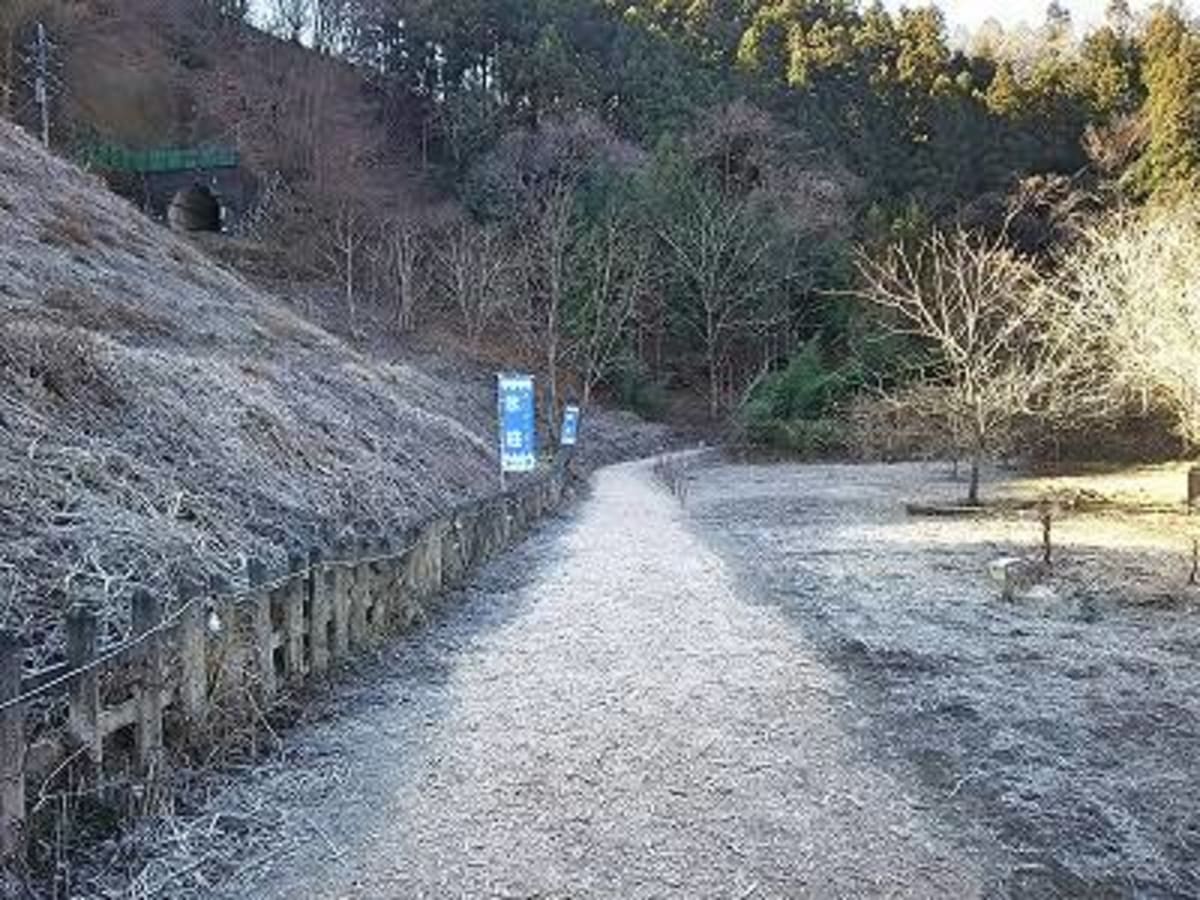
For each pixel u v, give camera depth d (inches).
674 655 270.7
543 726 210.4
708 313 1637.6
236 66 1798.7
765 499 759.7
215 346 562.3
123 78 1624.0
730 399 1644.9
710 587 371.6
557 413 1279.5
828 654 275.1
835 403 1362.0
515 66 2020.2
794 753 197.2
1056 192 1523.1
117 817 154.7
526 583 379.2
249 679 198.5
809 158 1867.6
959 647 284.0
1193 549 420.8
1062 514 624.4
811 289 1665.8
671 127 1979.6
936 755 197.9
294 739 200.5
